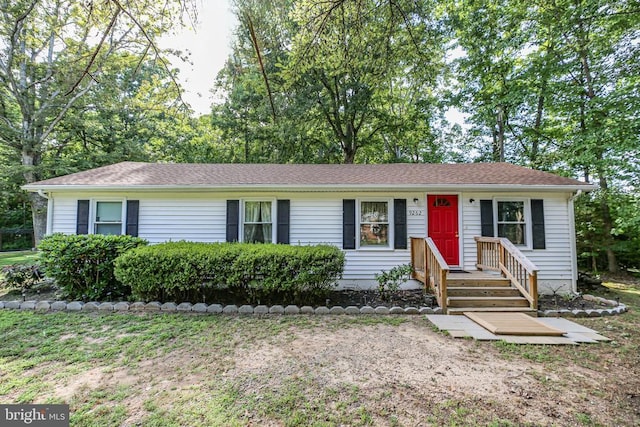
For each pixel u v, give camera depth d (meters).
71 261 6.46
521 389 3.24
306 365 3.74
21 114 15.10
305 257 6.30
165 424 2.64
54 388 3.21
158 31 4.14
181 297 6.56
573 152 10.95
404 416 2.75
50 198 8.12
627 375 3.60
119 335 4.71
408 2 4.14
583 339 4.70
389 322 5.48
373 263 8.20
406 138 18.09
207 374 3.51
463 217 8.20
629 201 10.13
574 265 7.99
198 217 8.35
